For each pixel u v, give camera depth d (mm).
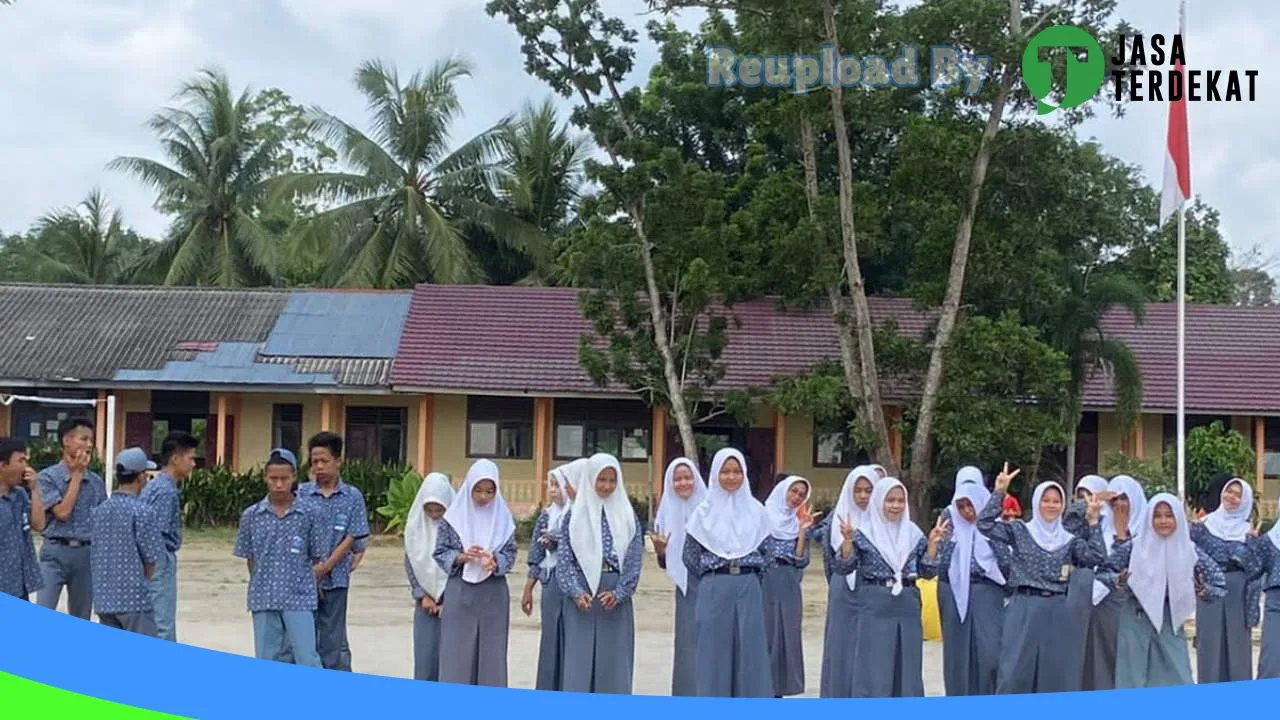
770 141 31344
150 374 28531
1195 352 30906
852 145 31047
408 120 38156
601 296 26297
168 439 11109
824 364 26359
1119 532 10672
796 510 11516
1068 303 25531
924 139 23469
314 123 38469
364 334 30484
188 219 40250
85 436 11297
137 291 32250
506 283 40219
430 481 10477
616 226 25797
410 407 29859
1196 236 37531
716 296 26594
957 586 10750
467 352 29516
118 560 10094
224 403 29016
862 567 10109
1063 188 24688
